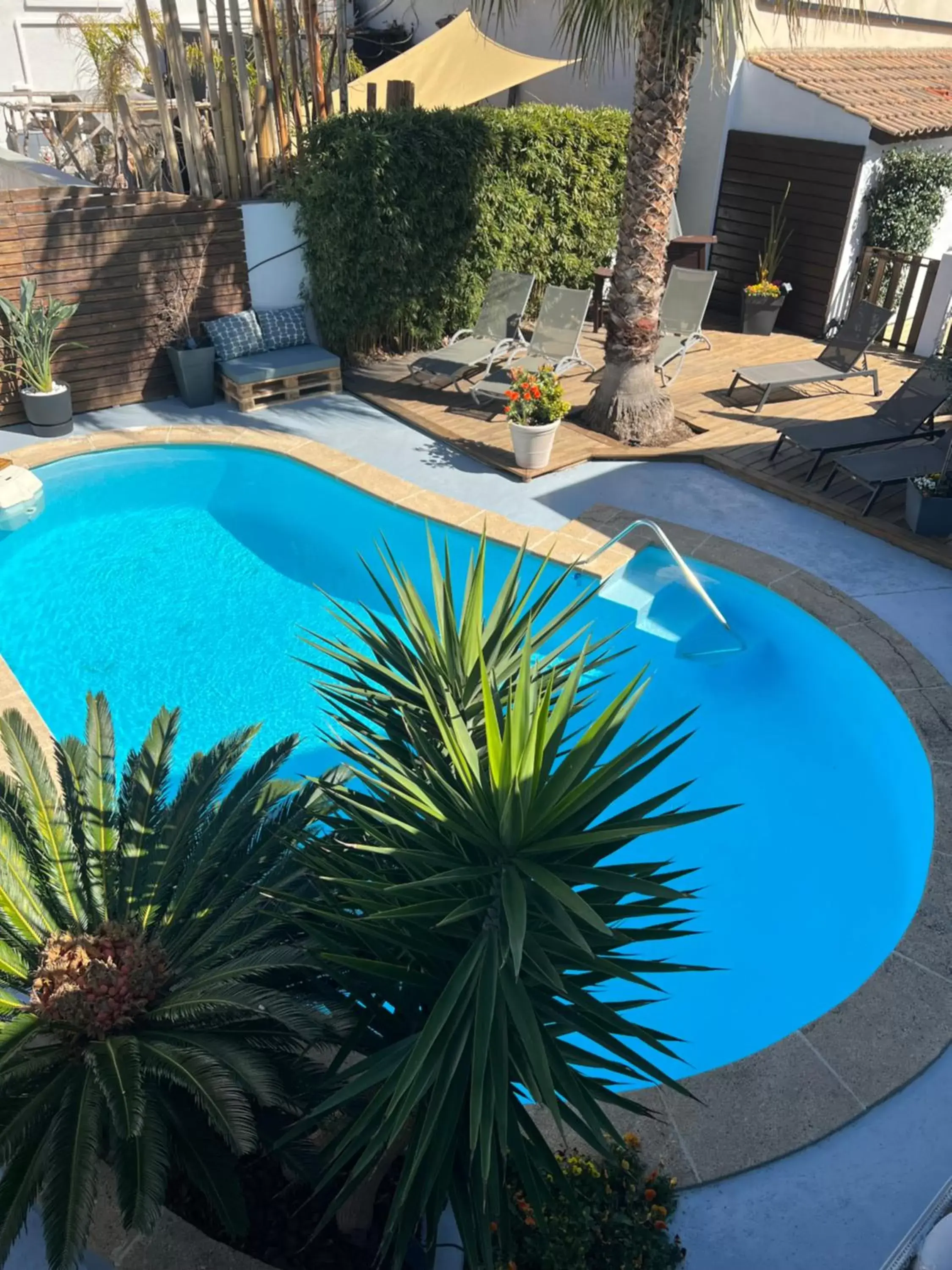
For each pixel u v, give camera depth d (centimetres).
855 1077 479
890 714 749
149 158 1300
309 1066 394
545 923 347
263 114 1222
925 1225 333
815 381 1186
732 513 1005
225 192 1238
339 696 450
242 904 427
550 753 331
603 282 1509
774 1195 430
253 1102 387
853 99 1392
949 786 657
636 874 366
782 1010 557
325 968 369
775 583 881
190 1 1869
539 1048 301
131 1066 351
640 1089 478
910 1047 493
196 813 485
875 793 701
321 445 1138
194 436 1148
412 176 1218
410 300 1318
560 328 1229
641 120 1004
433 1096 317
